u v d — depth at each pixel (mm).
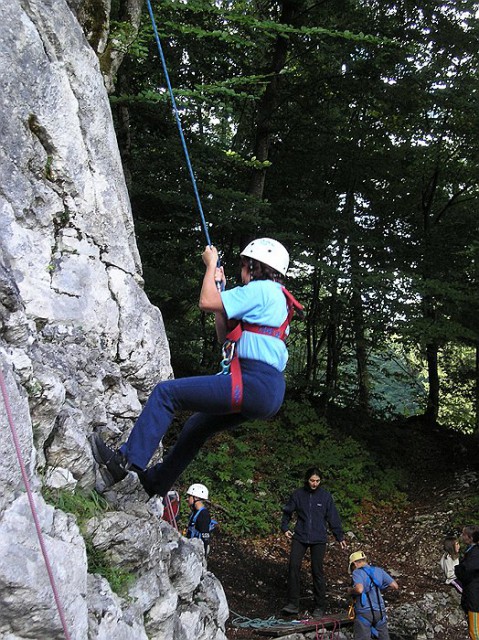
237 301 2949
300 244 12688
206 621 3836
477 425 15875
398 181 14438
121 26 5566
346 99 13492
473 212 14219
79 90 3635
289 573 7629
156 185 10719
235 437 12055
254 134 13742
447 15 12719
